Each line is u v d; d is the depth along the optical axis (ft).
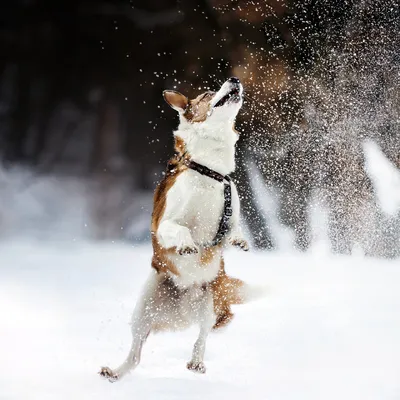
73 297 55.21
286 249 77.61
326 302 44.70
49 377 32.07
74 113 146.51
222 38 112.06
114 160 140.05
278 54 85.35
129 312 48.32
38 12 143.43
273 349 36.01
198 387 30.37
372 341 35.50
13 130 146.10
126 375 32.99
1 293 57.31
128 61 139.95
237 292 36.52
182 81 125.90
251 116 83.05
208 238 34.96
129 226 130.21
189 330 41.98
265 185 79.15
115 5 140.26
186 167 34.96
